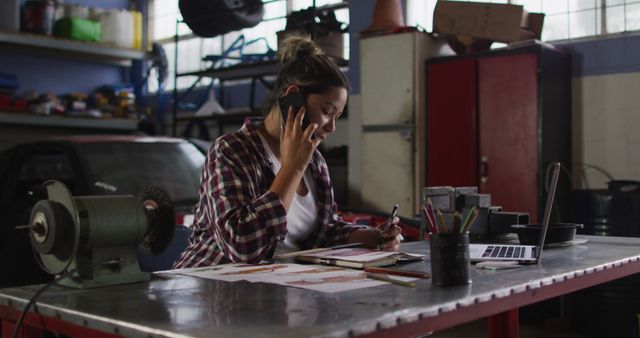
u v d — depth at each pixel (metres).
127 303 1.23
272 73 6.34
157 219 1.53
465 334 3.84
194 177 3.96
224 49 7.77
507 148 4.47
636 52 4.50
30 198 1.49
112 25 7.95
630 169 4.50
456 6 4.69
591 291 3.79
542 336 3.83
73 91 8.25
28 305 1.24
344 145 6.13
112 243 1.43
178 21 6.83
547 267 1.59
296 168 1.75
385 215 3.91
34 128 7.62
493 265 1.58
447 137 4.76
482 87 4.59
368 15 5.71
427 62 4.88
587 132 4.68
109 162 3.75
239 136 1.91
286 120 1.81
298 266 1.67
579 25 4.88
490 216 2.35
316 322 1.04
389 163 5.07
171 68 8.42
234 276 1.52
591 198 4.18
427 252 2.01
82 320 1.15
